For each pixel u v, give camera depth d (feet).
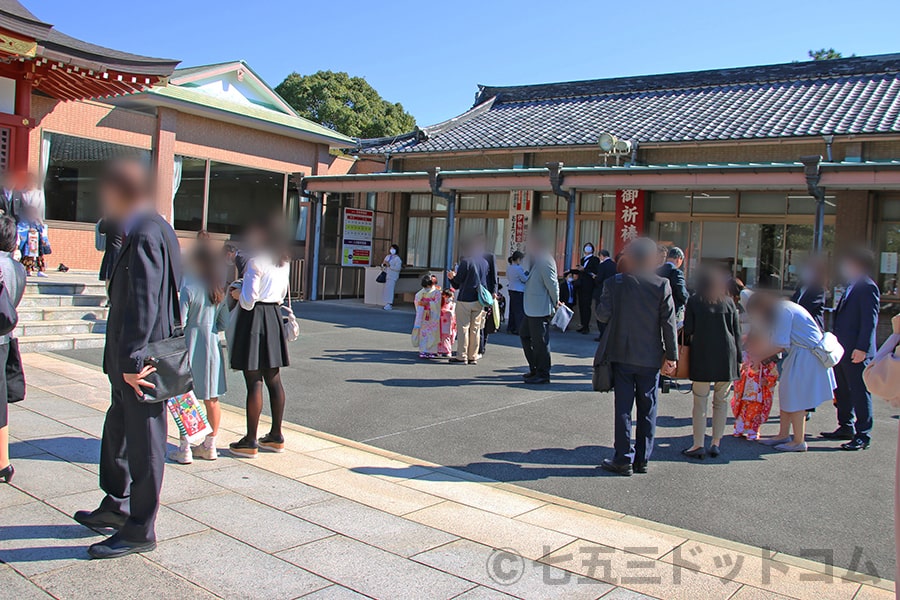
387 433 20.94
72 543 12.12
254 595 10.70
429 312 33.68
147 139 52.47
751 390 21.48
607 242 52.31
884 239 42.70
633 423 24.18
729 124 50.03
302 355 33.35
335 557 12.17
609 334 17.90
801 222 45.01
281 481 16.07
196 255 17.01
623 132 53.11
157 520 13.41
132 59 39.96
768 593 11.47
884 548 13.78
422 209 63.10
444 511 14.71
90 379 25.54
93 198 49.78
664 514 15.26
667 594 11.32
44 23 35.96
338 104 103.30
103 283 37.22
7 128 40.70
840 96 51.52
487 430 21.61
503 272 57.06
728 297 18.99
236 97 59.93
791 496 16.65
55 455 16.75
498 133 60.70
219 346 17.51
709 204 48.01
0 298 13.89
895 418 25.45
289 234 18.42
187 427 16.70
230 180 58.18
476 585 11.36
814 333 20.29
